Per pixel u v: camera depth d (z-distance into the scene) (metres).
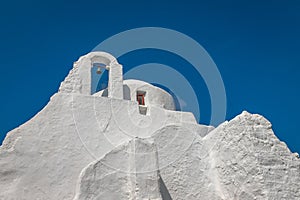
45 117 16.05
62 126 16.11
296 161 15.82
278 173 15.31
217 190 15.82
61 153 15.54
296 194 15.10
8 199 14.02
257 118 16.59
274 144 15.98
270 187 14.96
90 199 13.46
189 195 15.42
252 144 15.70
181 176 15.73
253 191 14.95
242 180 15.38
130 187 13.92
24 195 14.28
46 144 15.49
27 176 14.63
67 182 15.02
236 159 15.85
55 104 16.48
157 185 14.01
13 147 14.95
